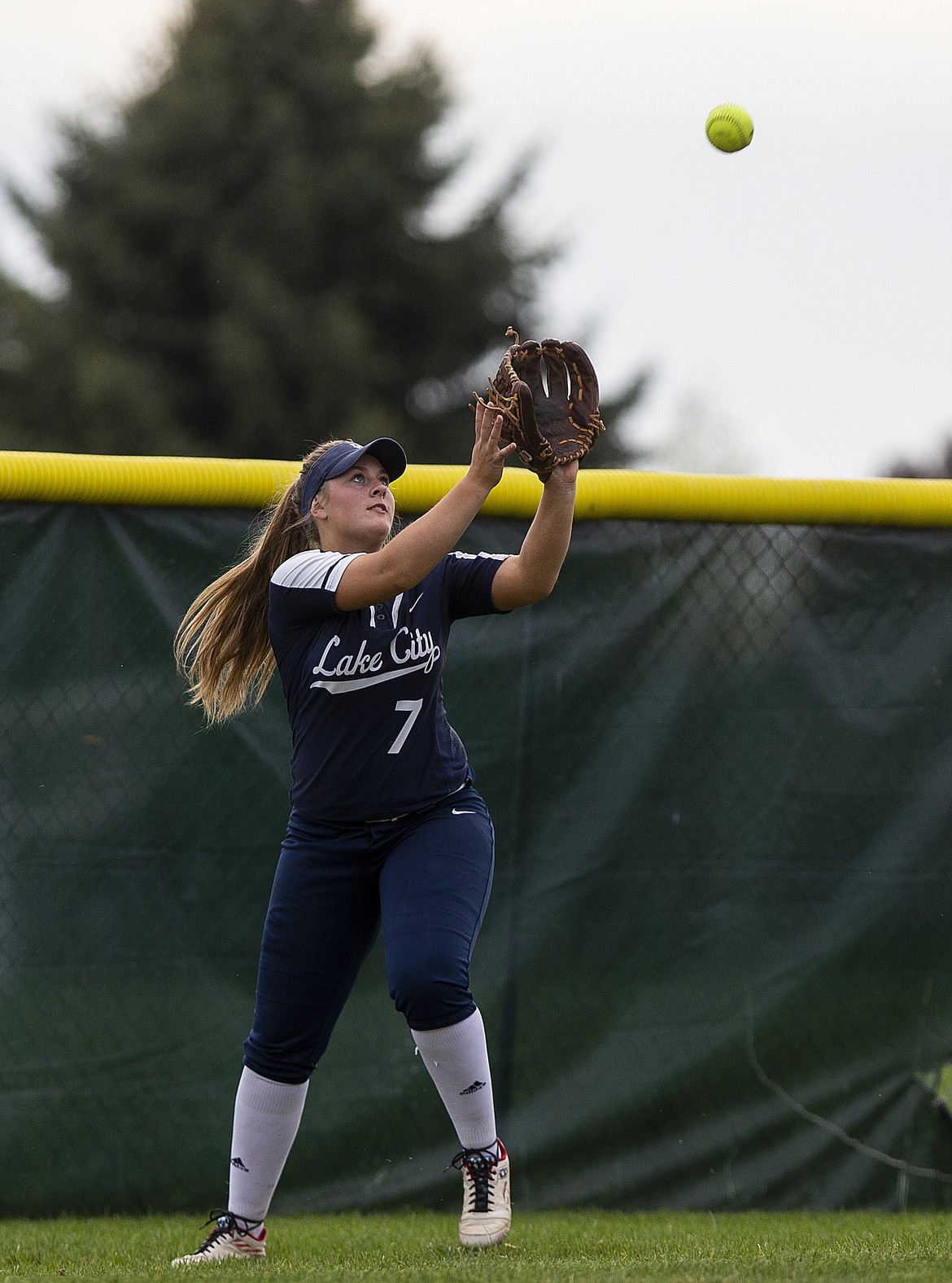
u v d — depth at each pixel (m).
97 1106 15.51
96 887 15.71
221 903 15.93
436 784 11.77
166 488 15.93
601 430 11.73
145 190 101.44
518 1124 15.94
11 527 15.76
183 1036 15.73
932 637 17.02
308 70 106.06
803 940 16.52
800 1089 16.33
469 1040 11.62
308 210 102.12
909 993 16.53
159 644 15.99
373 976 16.09
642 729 16.59
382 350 102.94
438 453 100.31
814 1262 10.84
